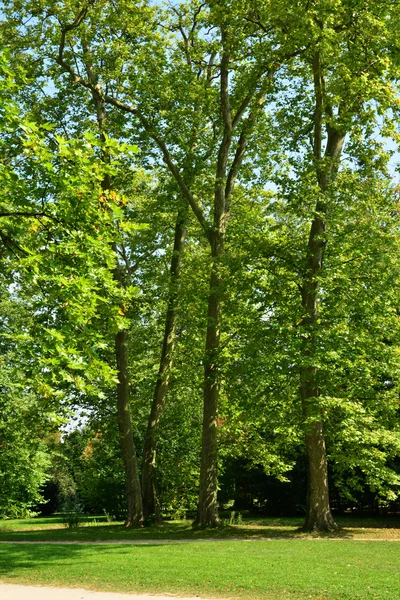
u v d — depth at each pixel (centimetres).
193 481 2783
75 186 929
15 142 1429
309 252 1972
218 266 2117
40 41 2270
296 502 3111
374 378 2020
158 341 2789
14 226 941
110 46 2189
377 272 1889
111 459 3105
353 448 1897
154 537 1986
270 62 2095
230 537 1911
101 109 2406
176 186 2384
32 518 4300
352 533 1905
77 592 1047
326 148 2198
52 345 870
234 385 2033
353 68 1903
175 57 2372
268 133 2306
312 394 1948
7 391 2961
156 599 970
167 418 2570
